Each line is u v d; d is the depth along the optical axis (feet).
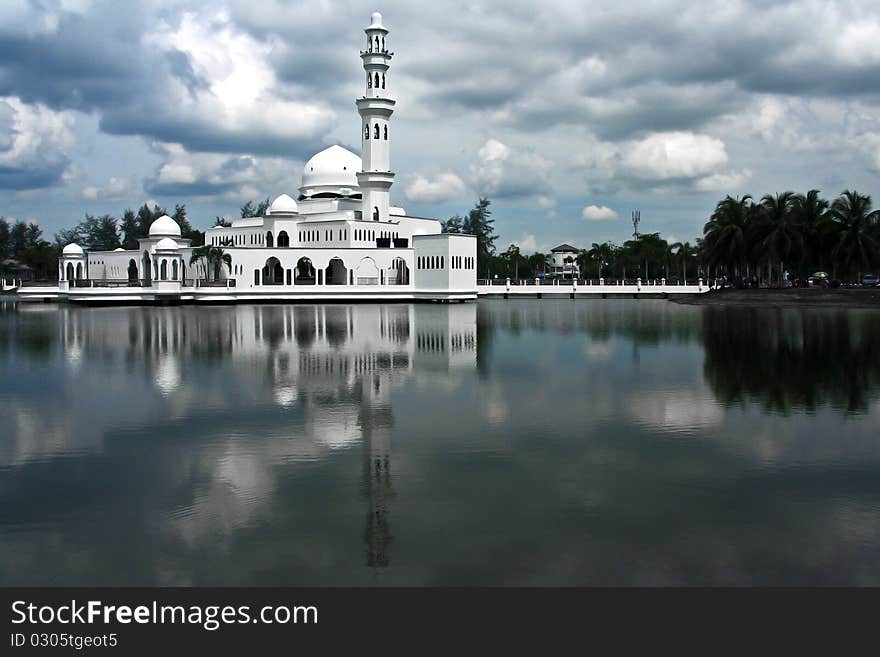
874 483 53.78
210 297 365.61
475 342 162.50
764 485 53.67
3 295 559.38
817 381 102.32
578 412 80.69
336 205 431.84
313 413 80.69
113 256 447.42
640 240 635.25
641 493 52.01
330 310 309.83
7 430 73.05
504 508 49.19
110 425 75.20
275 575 40.14
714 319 246.47
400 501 50.72
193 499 51.65
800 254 372.99
